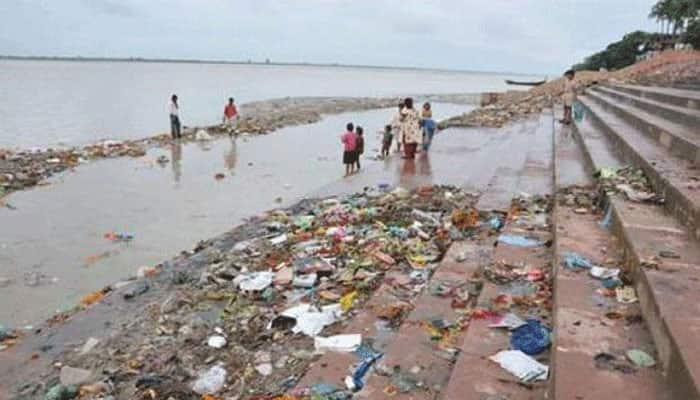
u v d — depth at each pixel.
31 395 4.54
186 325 5.54
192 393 4.30
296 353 4.78
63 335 5.58
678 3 52.41
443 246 6.94
